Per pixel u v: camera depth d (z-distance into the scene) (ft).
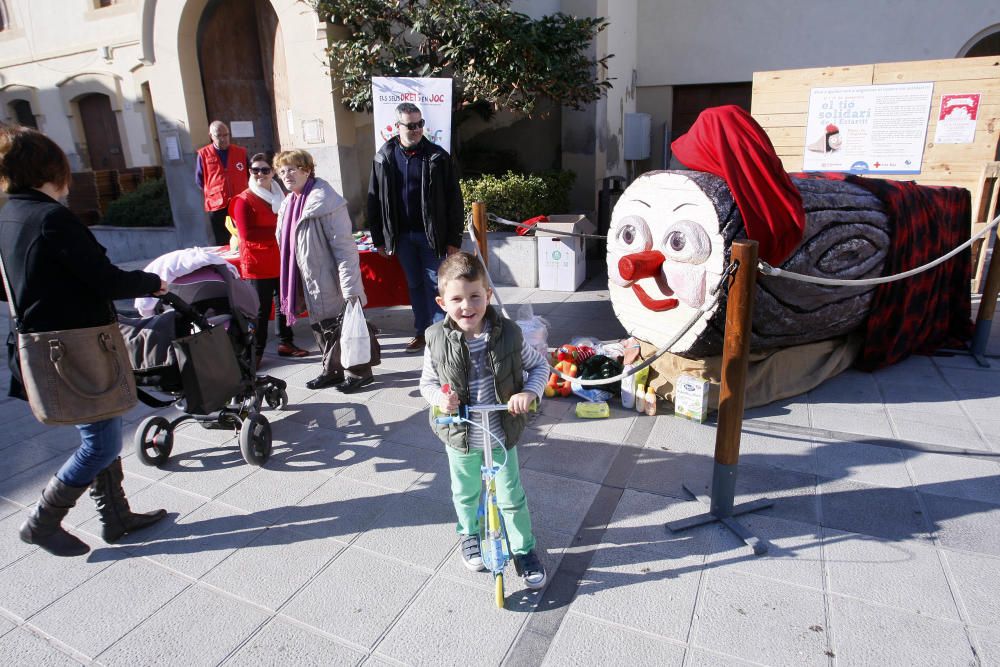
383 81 22.34
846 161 21.12
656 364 14.67
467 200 26.13
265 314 18.45
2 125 8.59
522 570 9.00
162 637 8.42
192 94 31.76
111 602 9.09
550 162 32.99
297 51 27.63
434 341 8.32
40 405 8.71
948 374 15.98
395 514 10.90
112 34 39.45
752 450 12.54
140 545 10.34
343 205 15.55
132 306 24.20
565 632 8.21
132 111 40.50
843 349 15.93
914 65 19.60
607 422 13.88
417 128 16.97
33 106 44.16
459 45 24.27
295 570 9.60
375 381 16.84
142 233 35.81
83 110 43.37
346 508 11.13
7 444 14.15
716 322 12.85
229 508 11.26
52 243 8.45
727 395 9.62
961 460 11.94
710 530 10.14
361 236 22.58
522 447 12.90
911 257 15.33
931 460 11.97
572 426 13.73
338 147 28.09
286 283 16.28
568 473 11.91
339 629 8.43
